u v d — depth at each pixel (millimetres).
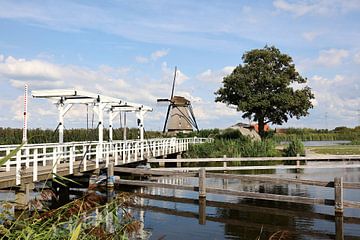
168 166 30391
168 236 10891
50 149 23078
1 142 23109
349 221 12461
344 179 21812
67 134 26562
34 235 3957
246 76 45750
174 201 15852
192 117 55656
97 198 5637
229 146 34594
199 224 12305
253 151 34125
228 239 10695
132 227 5457
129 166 24312
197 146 35375
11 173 13289
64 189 15258
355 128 87312
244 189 18641
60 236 4215
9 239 3959
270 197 14070
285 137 52125
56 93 19328
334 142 68750
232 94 47406
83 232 4461
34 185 13328
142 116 28688
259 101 44594
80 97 21078
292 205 14969
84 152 18391
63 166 16500
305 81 47500
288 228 11781
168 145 30938
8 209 4707
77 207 4801
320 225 12078
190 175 16500
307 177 22844
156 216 13312
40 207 5508
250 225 12172
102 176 18047
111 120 26078
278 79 44500
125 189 18516
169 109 53938
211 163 31484
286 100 43688
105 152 19422
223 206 14883
